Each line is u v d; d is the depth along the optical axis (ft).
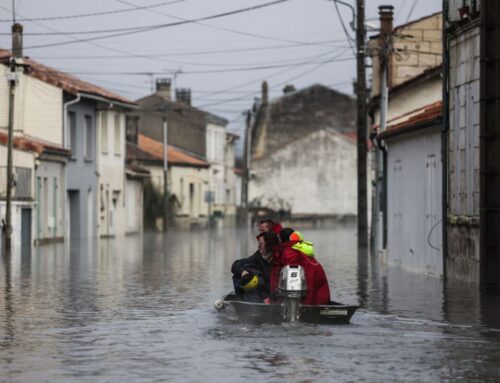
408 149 199.62
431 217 182.91
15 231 301.02
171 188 549.13
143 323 107.65
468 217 158.92
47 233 342.03
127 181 458.91
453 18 165.48
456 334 98.78
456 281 166.09
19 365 81.05
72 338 96.43
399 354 85.25
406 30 321.93
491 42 141.18
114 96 417.69
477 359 83.10
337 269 200.85
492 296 140.56
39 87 362.12
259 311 102.63
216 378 74.84
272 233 111.34
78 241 360.69
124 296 139.44
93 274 183.11
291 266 102.73
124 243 341.62
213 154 640.58
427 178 185.47
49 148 337.11
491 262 142.82
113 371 78.07
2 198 291.38
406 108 284.82
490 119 142.31
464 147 160.76
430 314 117.50
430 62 323.37
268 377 75.00
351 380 73.92
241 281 111.34
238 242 353.51
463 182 161.38
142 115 611.88
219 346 89.61
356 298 138.31
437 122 173.88
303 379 74.28
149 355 85.46
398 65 323.16
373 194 296.30
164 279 171.22
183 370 78.13
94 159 404.98
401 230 206.39
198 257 245.45
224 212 628.28
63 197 361.30
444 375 75.87
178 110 615.16
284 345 89.76
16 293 144.05
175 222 531.09
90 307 124.88
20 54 346.54
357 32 286.05
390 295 142.72
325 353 85.61
